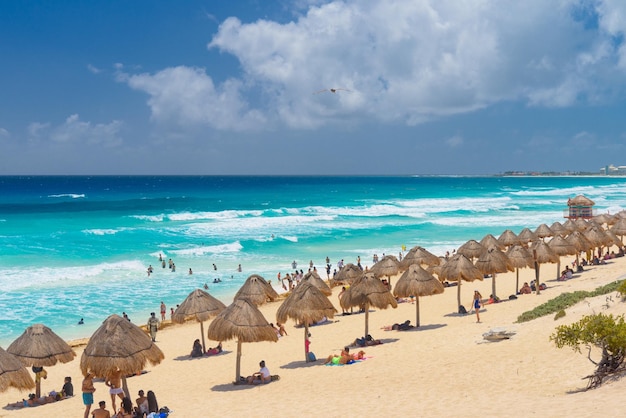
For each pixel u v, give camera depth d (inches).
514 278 1380.4
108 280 1515.7
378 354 733.3
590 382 456.8
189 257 1850.4
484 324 839.1
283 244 2124.8
